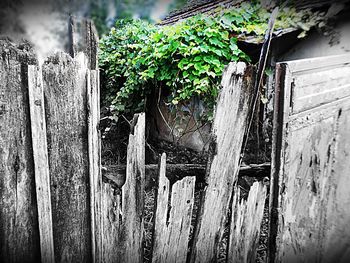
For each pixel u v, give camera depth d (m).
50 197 1.23
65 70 1.20
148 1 3.32
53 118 1.20
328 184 1.98
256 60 3.09
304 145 1.68
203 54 2.95
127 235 1.44
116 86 4.38
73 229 1.32
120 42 4.38
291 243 1.77
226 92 1.46
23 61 1.14
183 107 3.58
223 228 1.66
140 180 1.42
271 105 3.04
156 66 3.41
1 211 1.18
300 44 2.68
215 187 1.55
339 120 1.95
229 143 1.54
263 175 1.93
